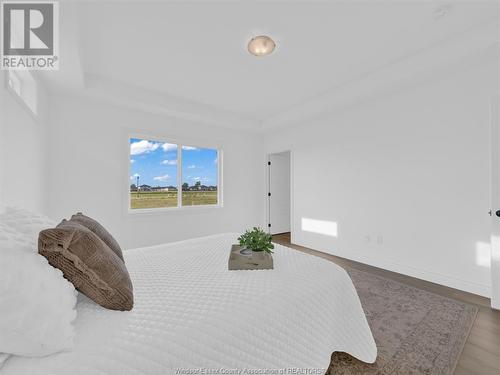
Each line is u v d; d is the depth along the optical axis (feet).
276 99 11.70
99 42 7.02
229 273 4.32
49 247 2.55
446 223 8.20
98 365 2.15
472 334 5.45
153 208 12.13
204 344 2.60
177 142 12.75
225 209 14.60
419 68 7.70
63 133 9.51
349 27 6.47
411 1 5.58
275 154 17.15
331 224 12.28
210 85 10.10
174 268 4.58
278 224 17.38
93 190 10.19
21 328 1.98
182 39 6.94
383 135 10.02
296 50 7.55
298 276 4.23
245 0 5.48
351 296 4.54
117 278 2.97
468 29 6.61
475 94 7.50
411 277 8.98
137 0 5.41
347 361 4.62
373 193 10.41
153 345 2.41
